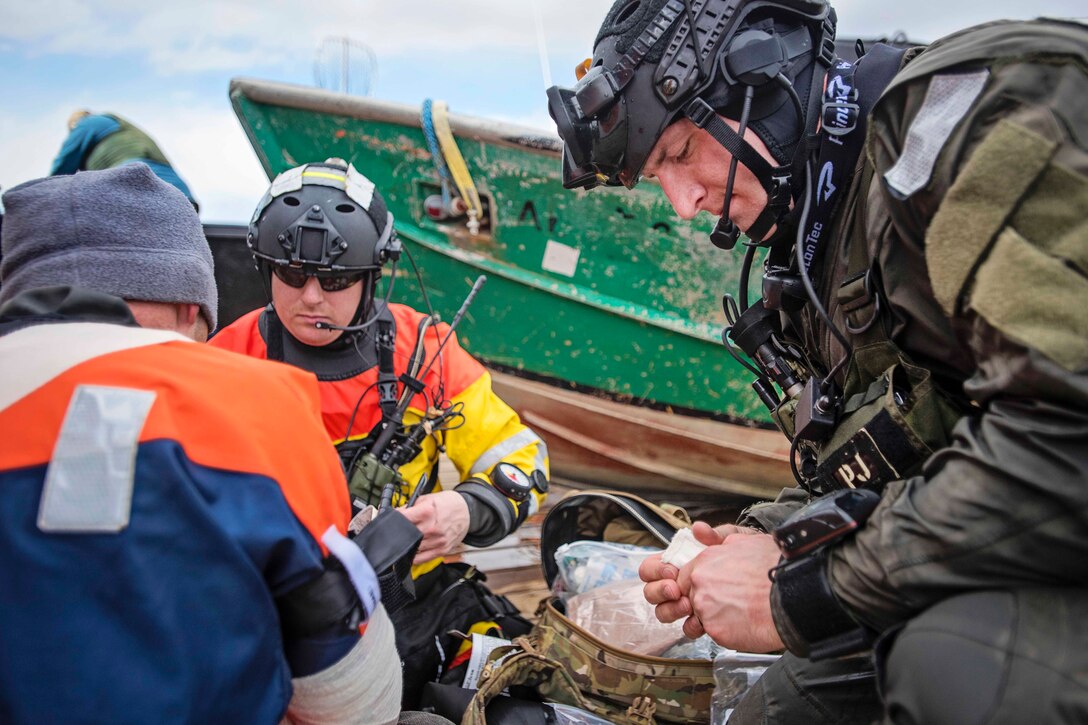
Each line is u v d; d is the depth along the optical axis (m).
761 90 1.06
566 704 1.51
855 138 1.02
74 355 0.76
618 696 1.50
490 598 1.85
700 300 2.56
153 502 0.69
